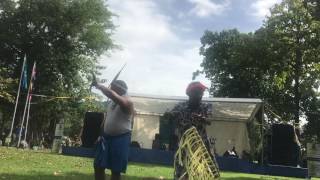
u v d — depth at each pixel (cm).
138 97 2791
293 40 4006
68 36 5241
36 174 1067
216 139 2636
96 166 707
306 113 5922
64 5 5156
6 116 5131
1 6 5084
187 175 586
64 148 2277
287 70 4128
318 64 3991
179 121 660
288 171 2128
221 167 2153
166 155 2166
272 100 5347
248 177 1752
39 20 5038
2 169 1122
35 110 5044
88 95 5203
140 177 1212
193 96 665
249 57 4119
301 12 3888
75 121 5284
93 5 5228
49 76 5203
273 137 2209
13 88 4875
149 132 2647
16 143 3562
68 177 1059
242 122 2609
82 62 5281
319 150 1709
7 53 5141
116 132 704
